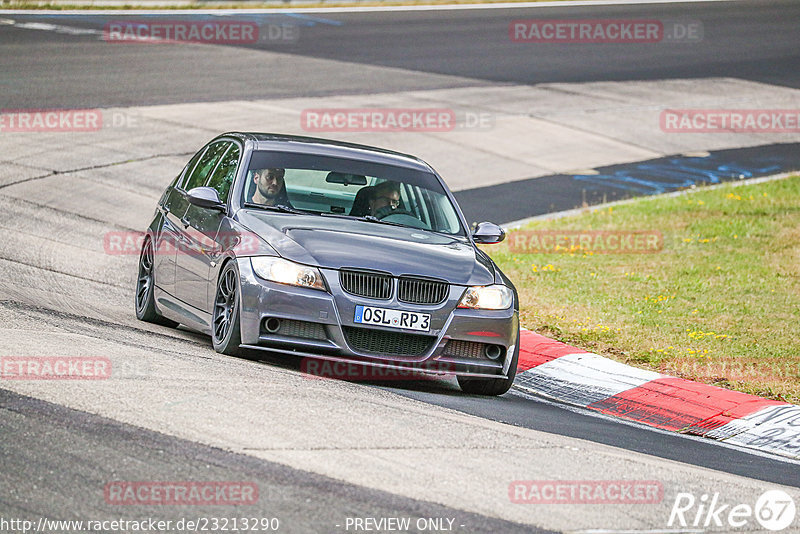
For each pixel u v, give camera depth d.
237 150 33.88
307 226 30.09
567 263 52.06
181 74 90.56
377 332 28.47
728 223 61.72
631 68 112.25
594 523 18.59
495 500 19.12
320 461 19.95
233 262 29.12
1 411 20.78
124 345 28.25
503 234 33.69
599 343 38.25
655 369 35.56
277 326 28.23
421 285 28.77
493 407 28.62
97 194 57.50
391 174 33.72
